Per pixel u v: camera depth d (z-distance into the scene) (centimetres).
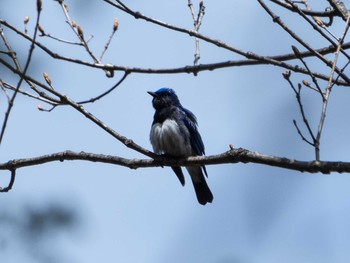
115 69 1084
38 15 828
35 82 1035
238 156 903
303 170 816
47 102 1073
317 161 798
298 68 1051
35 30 829
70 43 1080
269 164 866
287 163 836
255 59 1028
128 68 1086
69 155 1116
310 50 1001
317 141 810
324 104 827
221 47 1042
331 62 994
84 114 1073
